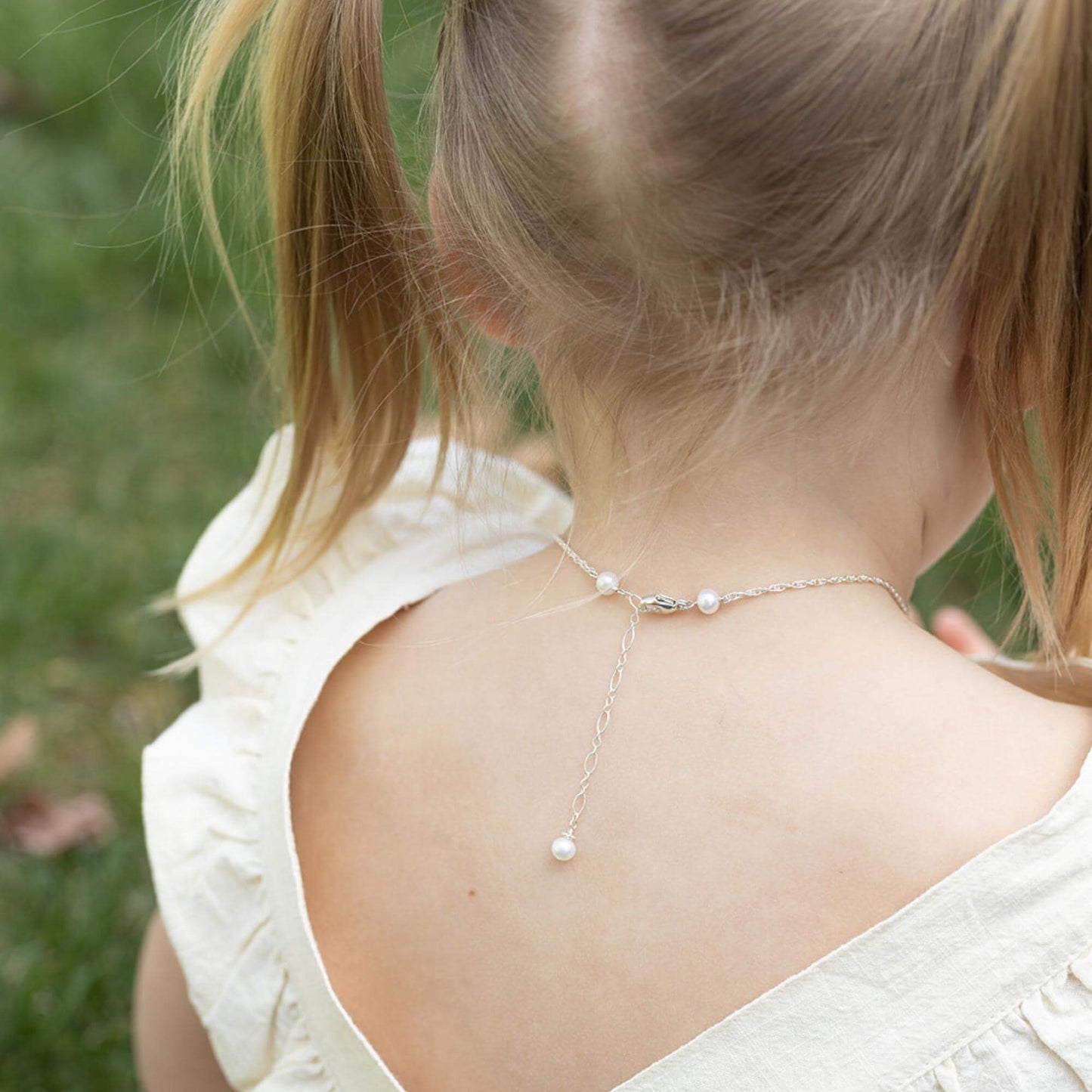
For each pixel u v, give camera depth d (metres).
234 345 1.39
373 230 0.60
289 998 0.60
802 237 0.54
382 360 0.63
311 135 0.60
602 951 0.56
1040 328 0.55
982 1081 0.54
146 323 1.43
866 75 0.53
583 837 0.56
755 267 0.54
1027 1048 0.54
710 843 0.55
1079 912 0.54
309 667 0.62
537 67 0.55
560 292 0.56
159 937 0.68
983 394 0.56
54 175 1.57
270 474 0.67
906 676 0.56
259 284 0.87
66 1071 0.83
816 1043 0.54
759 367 0.55
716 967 0.55
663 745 0.56
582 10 0.55
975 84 0.53
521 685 0.58
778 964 0.55
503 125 0.56
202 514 1.23
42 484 1.25
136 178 1.58
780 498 0.56
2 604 1.11
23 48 1.72
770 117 0.53
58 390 1.34
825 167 0.53
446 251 0.59
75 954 0.88
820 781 0.55
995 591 1.12
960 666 0.56
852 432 0.56
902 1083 0.54
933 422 0.57
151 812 0.63
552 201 0.55
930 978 0.54
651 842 0.56
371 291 0.62
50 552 1.17
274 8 0.59
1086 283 0.55
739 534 0.56
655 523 0.57
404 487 0.66
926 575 1.14
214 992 0.61
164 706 1.07
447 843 0.58
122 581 1.16
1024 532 0.58
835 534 0.57
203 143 0.61
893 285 0.54
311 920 0.60
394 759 0.59
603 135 0.54
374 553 0.65
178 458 1.29
